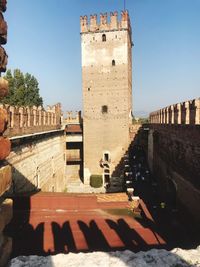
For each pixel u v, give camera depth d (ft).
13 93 162.30
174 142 68.28
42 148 90.17
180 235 34.30
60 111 138.51
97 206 42.83
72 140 149.07
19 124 69.05
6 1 11.78
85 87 139.74
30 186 75.10
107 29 136.36
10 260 14.15
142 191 90.94
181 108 62.13
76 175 160.35
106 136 139.74
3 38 11.66
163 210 52.54
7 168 11.80
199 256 15.31
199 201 46.21
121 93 137.28
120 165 138.92
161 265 14.29
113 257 14.99
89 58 138.82
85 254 15.24
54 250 26.68
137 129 144.77
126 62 136.15
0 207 11.78
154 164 112.37
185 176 56.29
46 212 40.37
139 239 30.30
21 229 33.14
